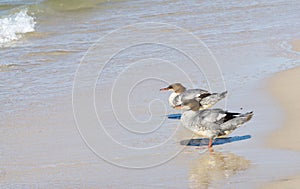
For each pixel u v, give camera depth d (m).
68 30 26.70
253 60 19.67
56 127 13.88
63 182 10.52
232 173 10.55
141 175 10.76
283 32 24.16
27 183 10.52
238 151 11.73
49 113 14.98
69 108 15.35
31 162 11.66
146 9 31.03
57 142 12.84
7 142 12.91
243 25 25.92
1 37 25.25
